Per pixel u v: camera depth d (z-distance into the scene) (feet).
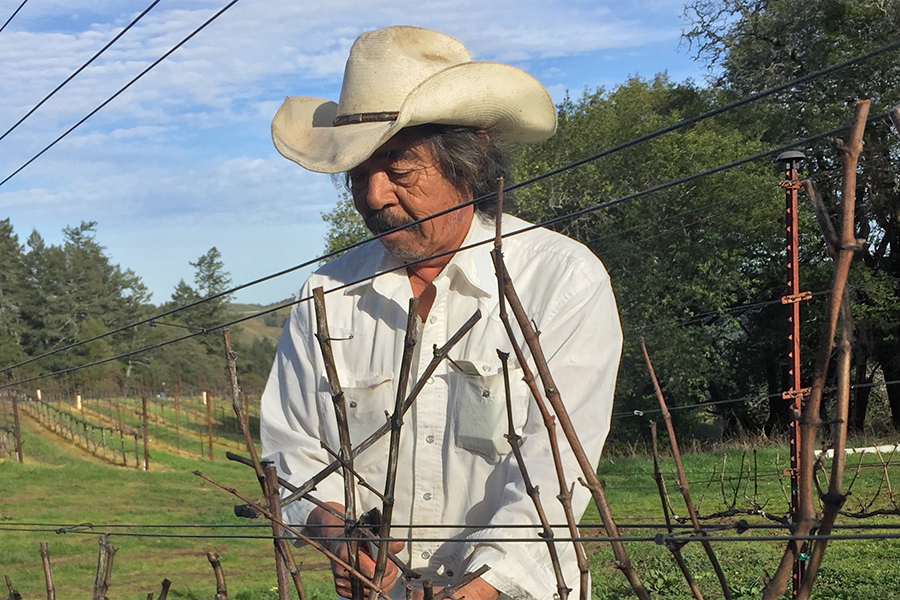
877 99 72.54
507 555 6.77
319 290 5.66
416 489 8.14
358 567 5.68
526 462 7.43
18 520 62.64
